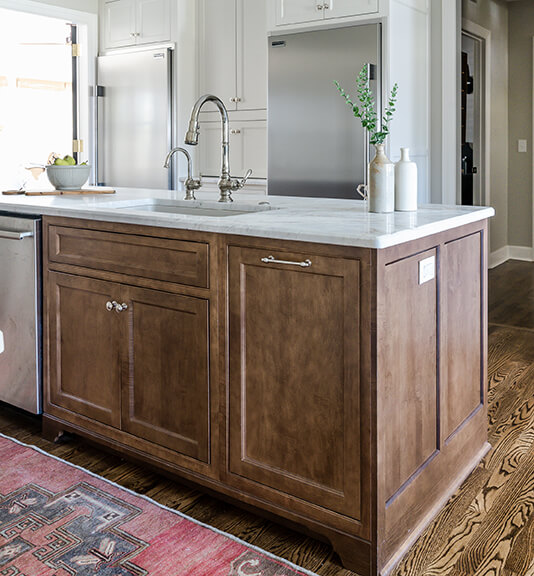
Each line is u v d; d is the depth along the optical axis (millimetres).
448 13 3996
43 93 5547
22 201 2607
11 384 2664
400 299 1698
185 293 1975
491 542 1815
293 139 4023
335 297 1651
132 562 1725
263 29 4465
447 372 2023
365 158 3725
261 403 1842
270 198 2863
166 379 2074
